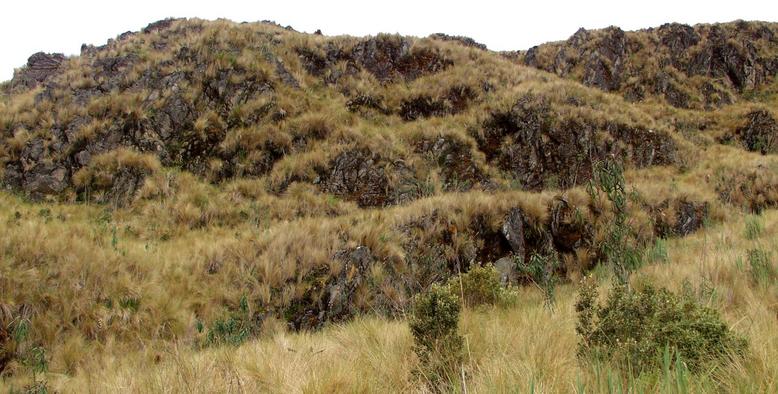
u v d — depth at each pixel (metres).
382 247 9.78
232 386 3.70
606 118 19.81
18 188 13.62
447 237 10.61
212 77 17.73
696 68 31.12
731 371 2.74
